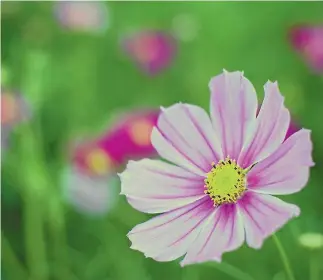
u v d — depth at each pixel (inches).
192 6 42.8
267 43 39.7
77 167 28.1
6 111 28.0
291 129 26.7
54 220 27.9
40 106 31.6
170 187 17.8
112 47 40.6
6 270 27.8
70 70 37.4
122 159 27.6
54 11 37.0
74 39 39.0
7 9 38.8
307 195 29.0
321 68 33.9
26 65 31.2
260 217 16.8
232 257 26.9
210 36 40.3
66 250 28.0
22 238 30.0
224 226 17.2
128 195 17.6
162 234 17.3
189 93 37.7
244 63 38.9
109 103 38.5
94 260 27.7
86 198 28.2
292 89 33.4
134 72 39.3
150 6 44.1
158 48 36.5
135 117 28.0
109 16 41.0
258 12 41.0
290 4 41.2
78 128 34.6
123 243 27.7
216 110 17.9
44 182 27.6
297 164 16.8
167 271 27.0
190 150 18.0
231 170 17.5
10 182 30.2
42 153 30.6
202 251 16.7
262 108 17.4
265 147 17.3
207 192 17.7
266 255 26.8
